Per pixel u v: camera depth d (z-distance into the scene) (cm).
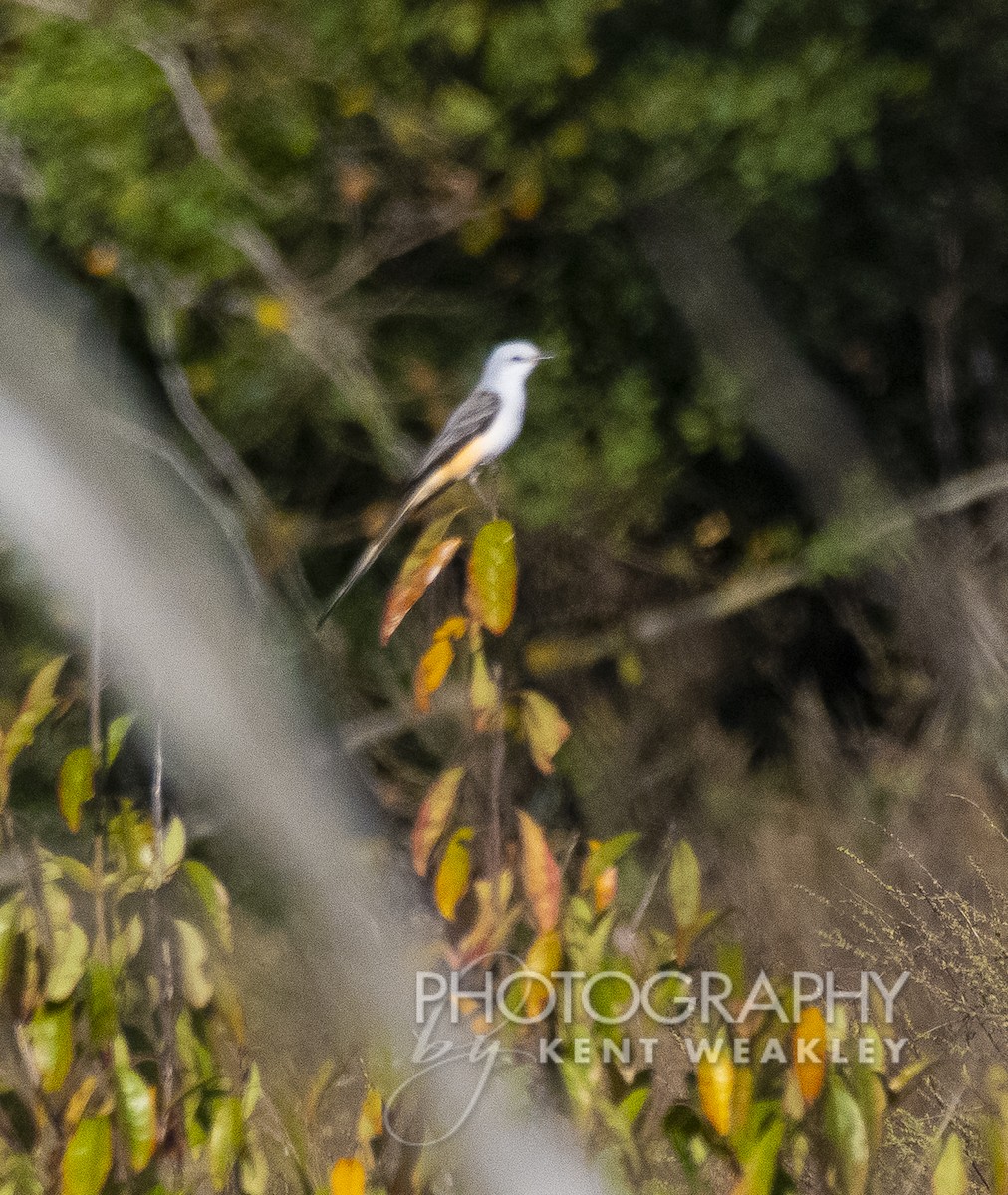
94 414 1284
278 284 1296
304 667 1345
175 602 1194
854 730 1388
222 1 1247
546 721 466
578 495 1479
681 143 1423
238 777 1138
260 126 1334
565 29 1345
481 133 1376
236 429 1382
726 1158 438
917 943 735
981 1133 474
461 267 1459
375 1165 462
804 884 958
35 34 1229
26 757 1137
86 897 516
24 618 1233
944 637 1424
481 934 458
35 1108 466
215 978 476
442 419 1424
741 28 1432
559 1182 455
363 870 903
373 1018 478
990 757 1283
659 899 802
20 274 1338
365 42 1304
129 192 1243
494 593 453
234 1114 447
